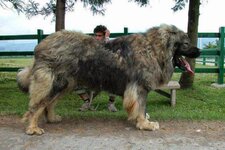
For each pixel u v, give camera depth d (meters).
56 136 2.18
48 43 2.24
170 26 2.34
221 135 2.23
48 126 2.40
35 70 2.21
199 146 2.02
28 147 2.01
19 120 2.58
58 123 2.48
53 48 2.21
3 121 2.56
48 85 2.20
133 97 2.26
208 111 3.40
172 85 3.64
